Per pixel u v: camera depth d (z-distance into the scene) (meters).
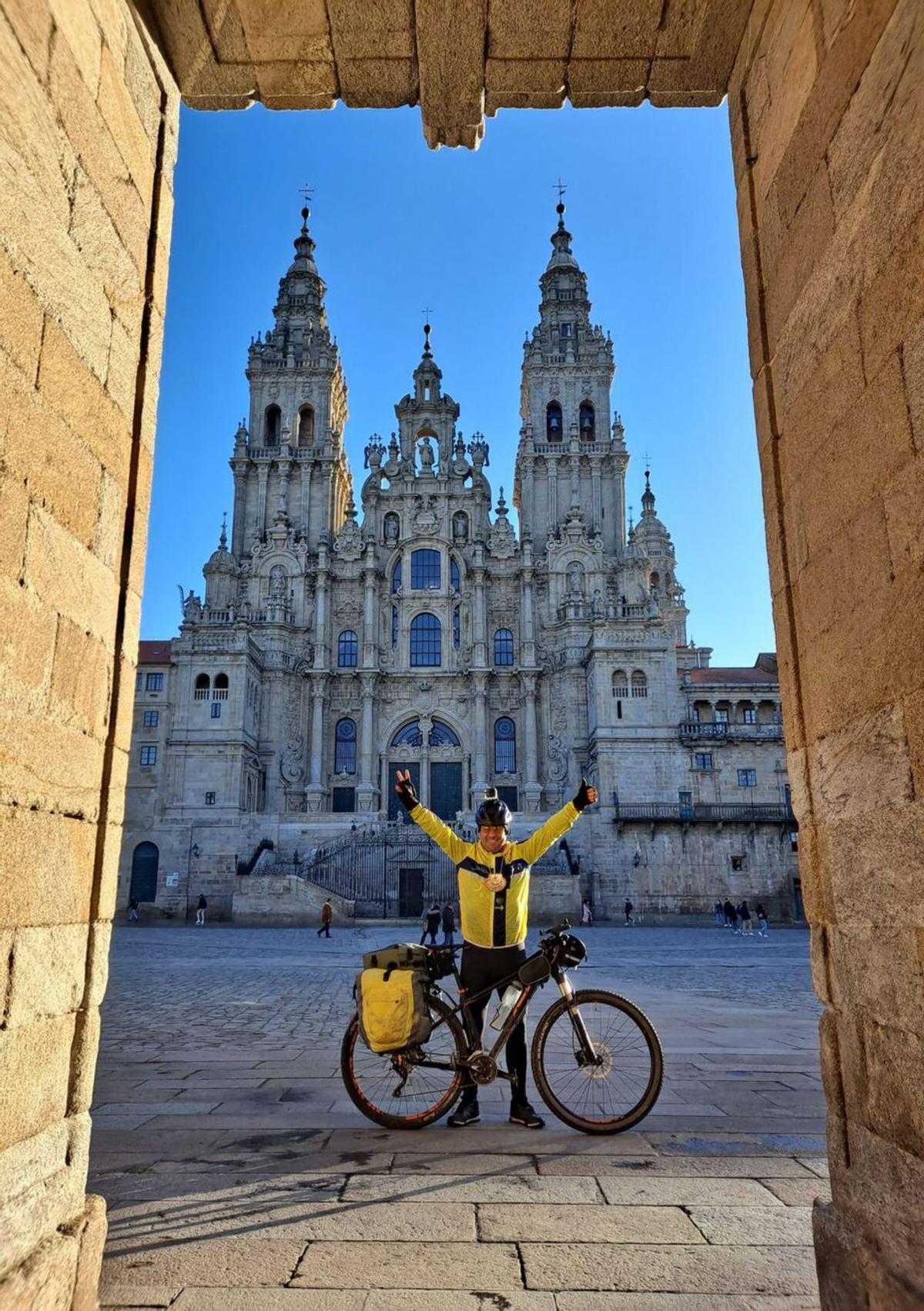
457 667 69.81
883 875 3.52
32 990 3.43
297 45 5.55
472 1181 5.45
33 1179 3.38
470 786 66.75
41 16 3.75
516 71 5.80
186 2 5.12
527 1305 3.84
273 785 65.44
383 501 74.31
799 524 4.49
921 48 3.21
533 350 78.56
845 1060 3.90
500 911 7.00
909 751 3.30
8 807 3.29
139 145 4.91
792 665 4.57
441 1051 7.09
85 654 4.01
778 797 61.78
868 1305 3.42
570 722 67.00
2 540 3.31
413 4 5.24
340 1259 4.29
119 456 4.49
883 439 3.54
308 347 78.31
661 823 59.69
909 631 3.30
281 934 43.84
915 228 3.27
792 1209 4.97
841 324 3.96
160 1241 4.50
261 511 73.56
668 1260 4.30
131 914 56.53
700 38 5.47
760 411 5.03
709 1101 7.73
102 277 4.34
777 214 4.83
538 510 74.62
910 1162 3.27
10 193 3.44
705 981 21.66
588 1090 7.78
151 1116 7.18
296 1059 10.21
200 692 62.25
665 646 64.12
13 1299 3.05
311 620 70.44
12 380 3.42
